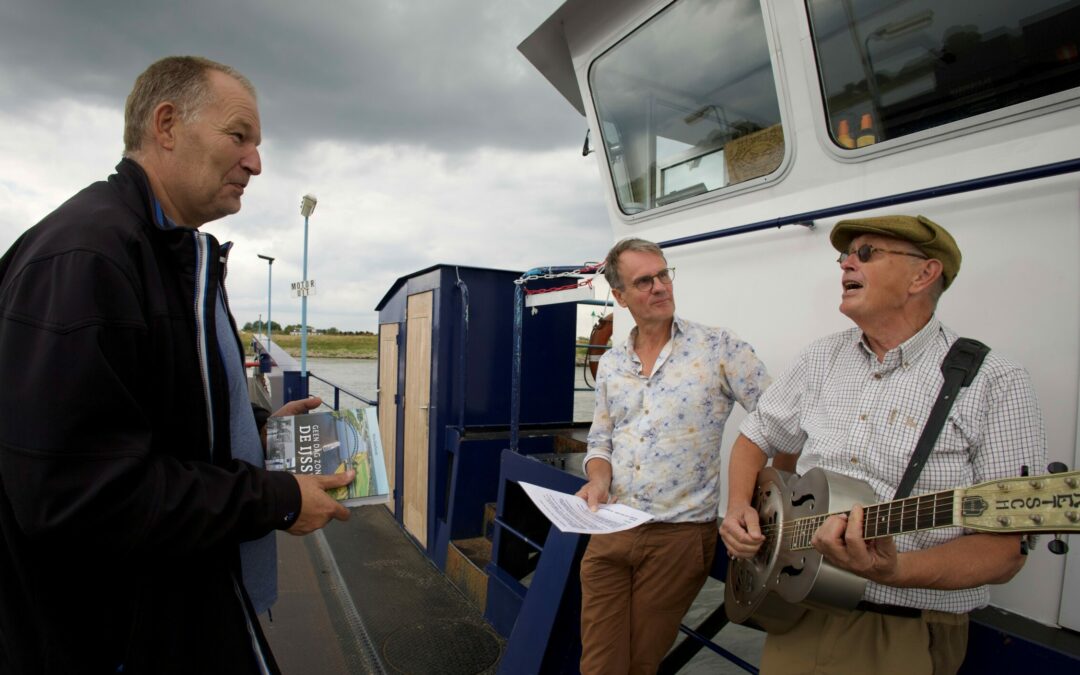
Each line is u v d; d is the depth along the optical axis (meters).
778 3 2.09
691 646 2.32
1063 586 1.41
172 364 1.08
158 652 1.07
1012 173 1.46
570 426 4.99
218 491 1.03
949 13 1.68
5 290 0.95
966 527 1.03
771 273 2.26
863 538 1.19
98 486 0.89
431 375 4.73
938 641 1.30
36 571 0.97
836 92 1.99
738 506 1.66
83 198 1.06
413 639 3.34
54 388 0.88
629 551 1.94
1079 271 1.44
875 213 1.90
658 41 2.65
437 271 4.65
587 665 2.01
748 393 1.93
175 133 1.17
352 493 1.31
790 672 1.42
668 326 2.09
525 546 3.65
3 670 0.97
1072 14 1.46
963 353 1.30
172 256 1.11
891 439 1.33
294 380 9.27
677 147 2.69
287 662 3.09
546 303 3.54
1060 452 1.47
